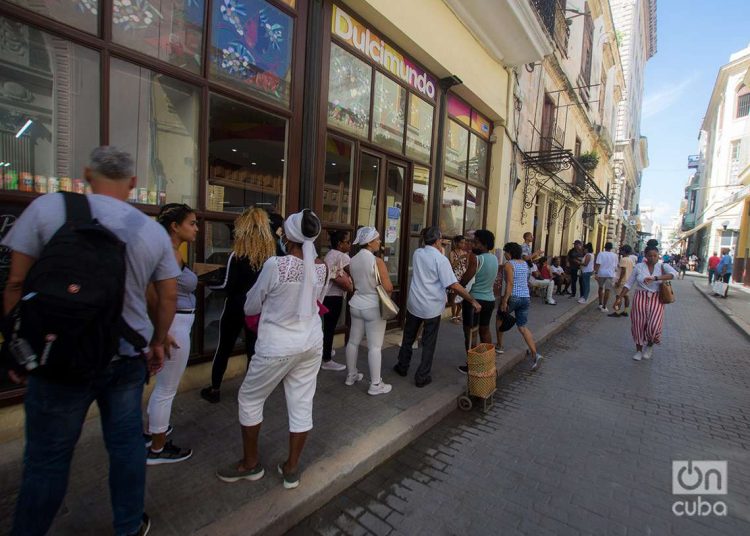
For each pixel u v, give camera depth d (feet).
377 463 9.98
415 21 19.24
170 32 11.35
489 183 30.19
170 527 6.95
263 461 9.08
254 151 13.87
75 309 4.72
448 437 11.63
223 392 12.34
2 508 7.16
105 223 5.44
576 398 14.97
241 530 7.00
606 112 73.31
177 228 8.50
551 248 49.03
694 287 67.92
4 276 8.61
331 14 15.90
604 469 10.30
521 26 25.07
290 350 7.66
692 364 20.16
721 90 102.22
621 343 23.88
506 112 29.53
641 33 104.27
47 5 9.10
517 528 8.02
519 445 11.35
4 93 8.77
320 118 15.74
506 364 17.63
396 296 21.45
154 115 11.25
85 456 8.75
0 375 8.86
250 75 13.47
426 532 7.82
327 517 8.13
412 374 15.30
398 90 20.16
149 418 8.54
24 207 9.12
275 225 11.64
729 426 13.14
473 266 16.47
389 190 20.39
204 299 12.54
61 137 9.61
